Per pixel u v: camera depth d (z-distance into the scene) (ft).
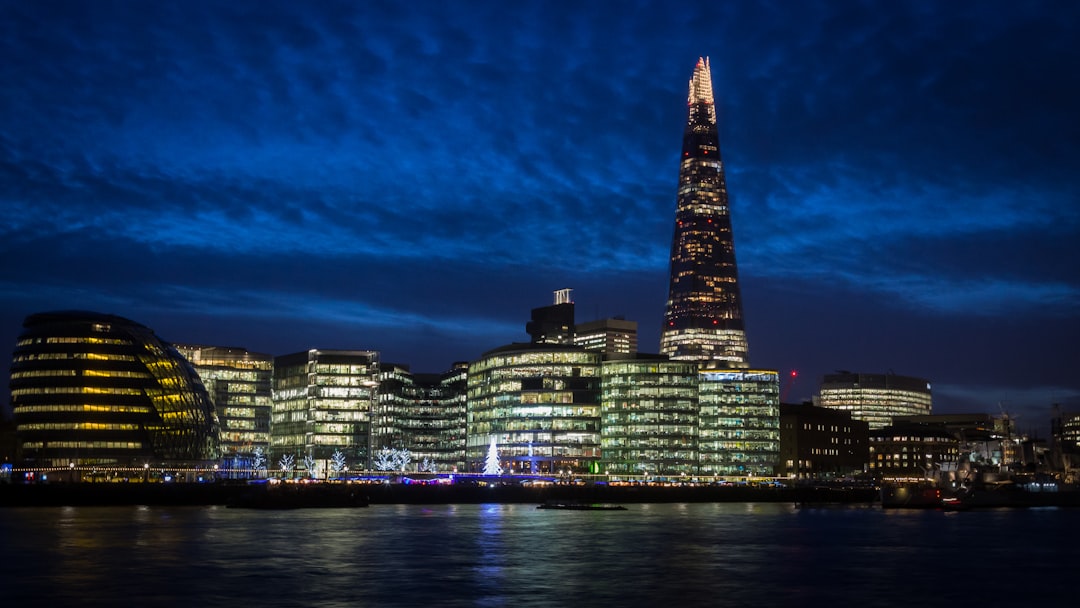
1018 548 503.20
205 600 303.07
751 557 440.45
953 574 386.52
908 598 325.01
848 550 481.87
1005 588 349.61
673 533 580.71
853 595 328.90
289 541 492.54
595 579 358.43
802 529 638.94
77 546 454.40
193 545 465.88
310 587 331.16
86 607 289.12
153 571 366.22
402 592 323.16
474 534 552.82
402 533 555.69
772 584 351.25
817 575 377.71
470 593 322.34
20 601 298.56
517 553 445.37
